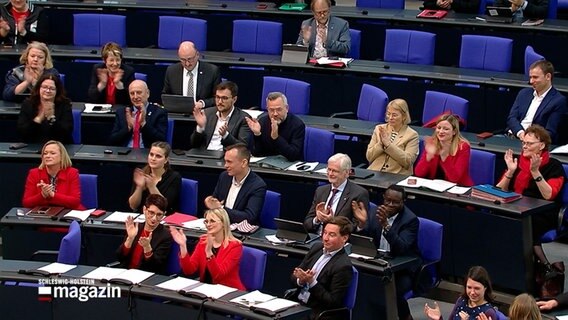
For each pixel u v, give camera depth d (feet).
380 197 73.41
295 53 94.58
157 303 61.67
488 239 69.82
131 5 106.11
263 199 72.23
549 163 69.87
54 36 106.93
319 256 63.10
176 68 90.27
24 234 71.72
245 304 59.47
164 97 86.69
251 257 63.98
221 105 81.05
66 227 71.15
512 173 71.15
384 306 65.26
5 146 80.28
